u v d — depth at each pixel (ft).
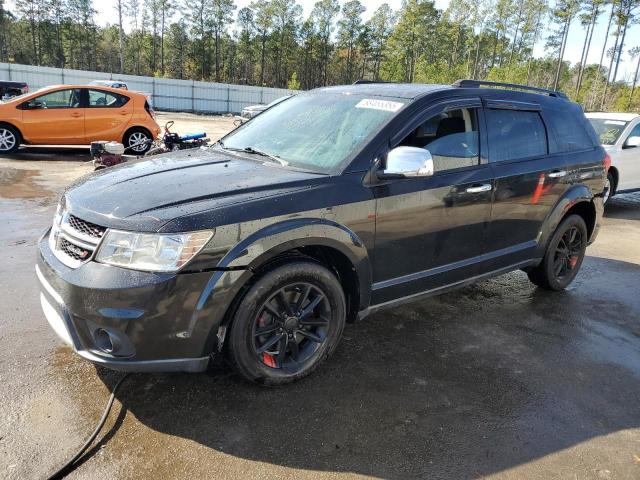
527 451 8.64
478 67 287.28
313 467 7.97
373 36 293.84
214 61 300.20
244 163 10.95
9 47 281.33
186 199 8.79
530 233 14.32
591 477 8.12
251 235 8.73
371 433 8.85
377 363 11.22
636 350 12.69
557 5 233.14
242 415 9.09
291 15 291.58
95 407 9.03
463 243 12.32
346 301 11.07
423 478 7.89
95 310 8.08
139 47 302.86
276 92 149.59
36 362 10.31
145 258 8.13
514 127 13.55
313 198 9.52
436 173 11.44
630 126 30.58
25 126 37.17
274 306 9.57
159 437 8.39
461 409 9.72
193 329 8.45
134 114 40.19
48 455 7.79
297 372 10.00
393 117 10.94
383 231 10.56
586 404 10.16
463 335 12.91
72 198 9.49
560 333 13.38
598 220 16.66
